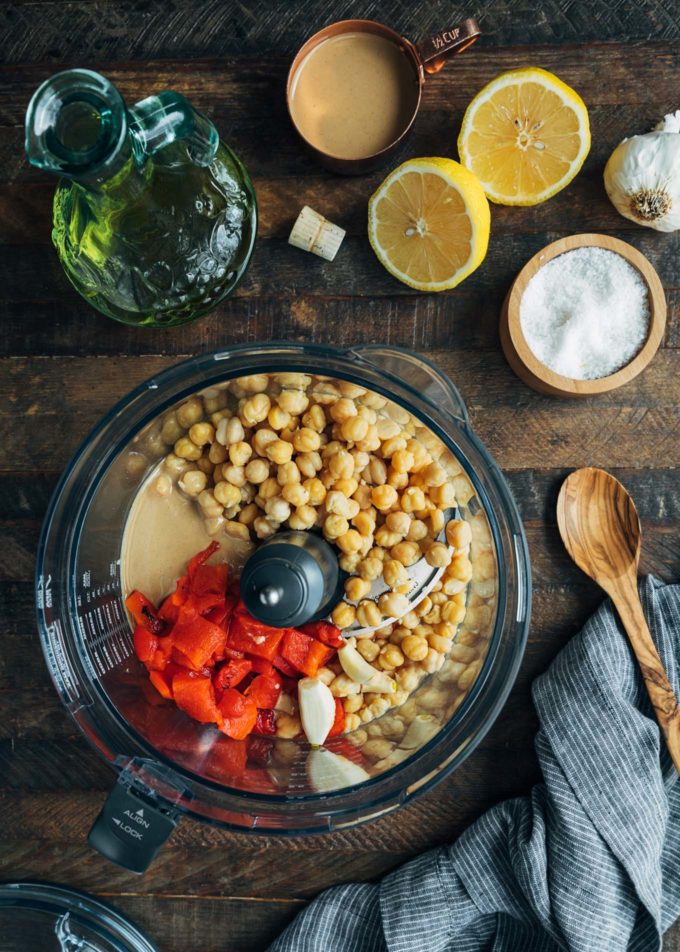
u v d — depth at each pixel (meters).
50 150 0.50
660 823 0.61
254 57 0.63
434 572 0.60
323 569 0.57
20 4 0.64
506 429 0.64
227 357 0.58
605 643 0.62
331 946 0.64
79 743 0.66
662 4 0.63
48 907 0.65
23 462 0.65
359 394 0.58
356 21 0.60
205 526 0.60
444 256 0.61
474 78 0.63
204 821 0.58
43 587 0.59
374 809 0.59
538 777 0.64
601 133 0.63
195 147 0.56
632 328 0.61
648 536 0.64
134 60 0.64
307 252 0.64
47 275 0.65
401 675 0.61
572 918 0.61
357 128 0.61
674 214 0.61
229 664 0.59
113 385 0.65
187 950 0.66
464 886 0.63
